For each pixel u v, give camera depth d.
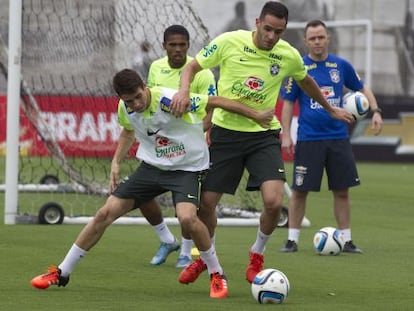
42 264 29.83
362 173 69.75
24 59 51.50
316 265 30.92
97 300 24.12
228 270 29.69
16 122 39.91
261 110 26.83
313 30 33.94
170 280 27.59
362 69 98.75
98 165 58.88
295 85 34.22
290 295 25.31
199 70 26.61
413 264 31.34
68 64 52.78
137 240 36.03
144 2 44.25
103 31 48.72
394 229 41.38
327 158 34.28
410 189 58.72
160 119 24.78
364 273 29.36
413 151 79.69
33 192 52.94
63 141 61.50
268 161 26.81
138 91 24.25
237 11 100.94
